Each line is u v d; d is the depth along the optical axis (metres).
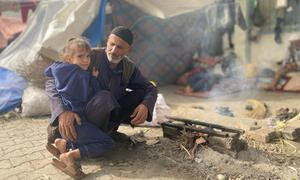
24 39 7.51
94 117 3.61
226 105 6.63
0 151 4.27
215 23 8.77
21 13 9.23
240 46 9.08
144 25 8.08
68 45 3.53
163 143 4.28
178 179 3.43
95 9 6.77
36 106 5.71
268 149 4.13
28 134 4.91
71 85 3.48
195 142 4.00
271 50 9.29
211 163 3.70
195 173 3.55
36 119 5.64
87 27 6.70
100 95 3.58
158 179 3.43
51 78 3.69
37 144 4.49
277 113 5.82
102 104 3.55
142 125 4.89
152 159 3.88
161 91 7.94
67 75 3.48
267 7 9.20
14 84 6.31
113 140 4.01
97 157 3.92
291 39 9.16
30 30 7.55
